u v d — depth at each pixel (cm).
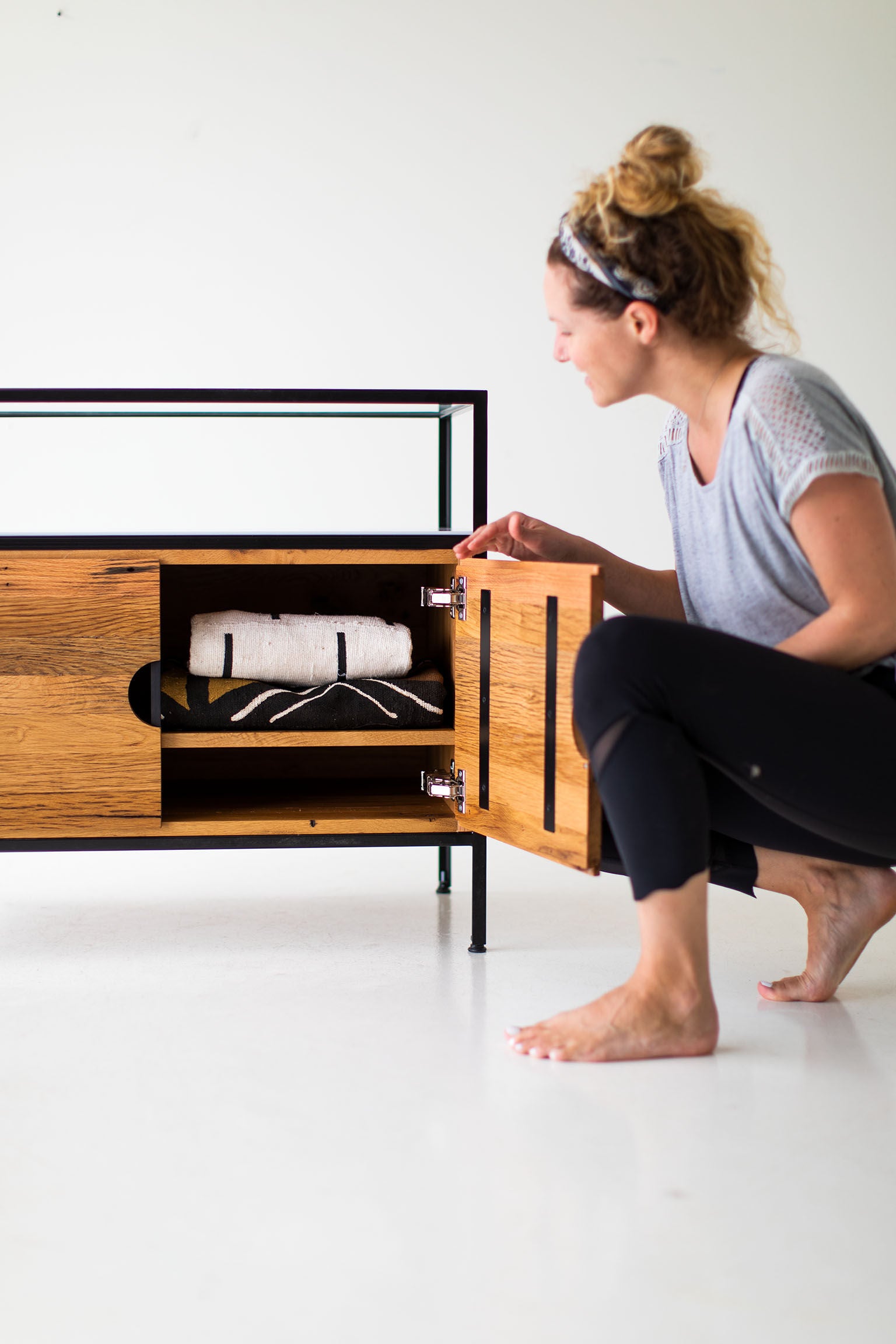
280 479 362
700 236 157
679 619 198
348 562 205
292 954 208
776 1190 128
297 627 217
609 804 154
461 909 240
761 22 372
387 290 362
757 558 159
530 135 363
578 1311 106
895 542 150
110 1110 145
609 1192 127
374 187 359
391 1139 138
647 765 150
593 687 150
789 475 148
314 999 185
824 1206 125
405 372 365
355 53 355
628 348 163
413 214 361
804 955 212
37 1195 125
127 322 354
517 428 371
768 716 148
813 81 377
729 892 257
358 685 212
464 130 360
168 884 256
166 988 190
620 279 157
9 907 237
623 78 367
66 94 347
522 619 182
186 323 356
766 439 151
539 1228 120
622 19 365
